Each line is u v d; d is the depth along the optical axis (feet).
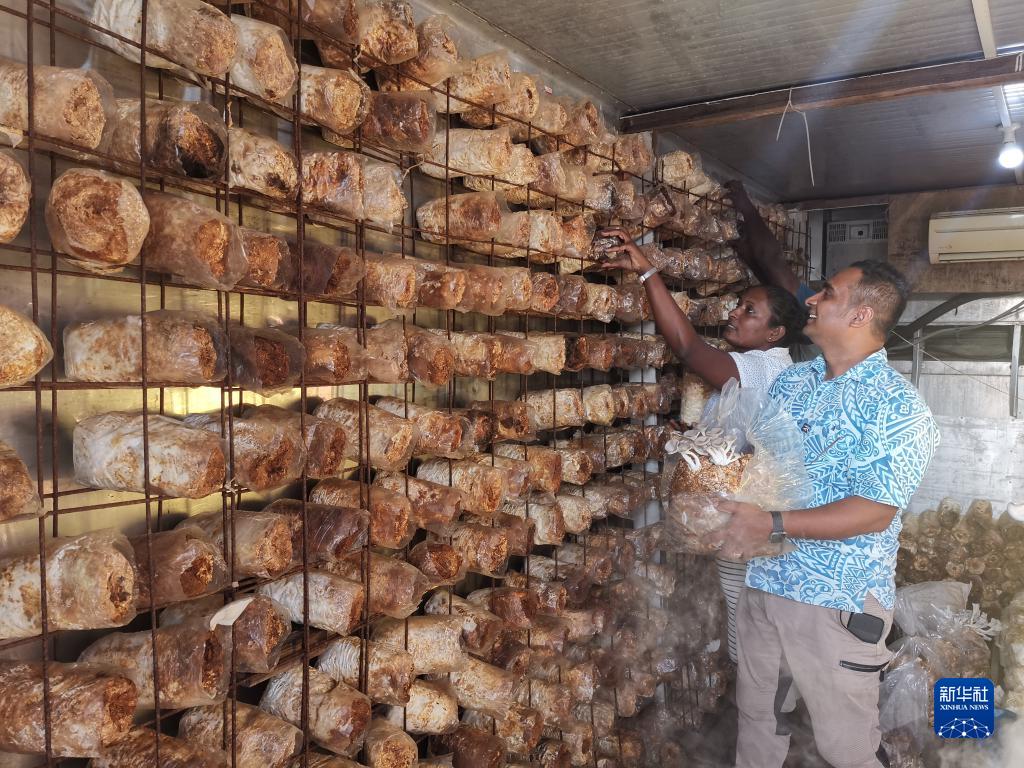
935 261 14.35
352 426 5.08
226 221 3.71
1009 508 13.34
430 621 5.63
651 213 8.36
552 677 7.29
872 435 6.28
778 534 6.07
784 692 8.91
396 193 4.90
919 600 11.67
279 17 4.40
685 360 8.37
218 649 3.84
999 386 15.30
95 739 3.17
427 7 6.37
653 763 8.84
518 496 6.28
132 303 4.21
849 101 8.36
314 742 4.86
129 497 4.22
